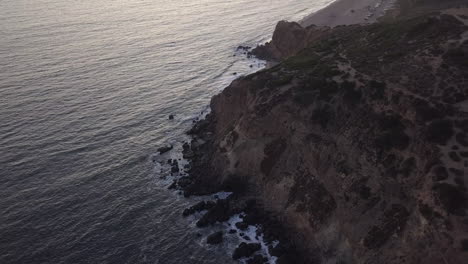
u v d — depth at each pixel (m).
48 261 51.59
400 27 68.69
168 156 72.88
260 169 60.88
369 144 51.31
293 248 52.09
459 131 46.47
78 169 68.69
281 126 60.88
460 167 43.19
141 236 55.84
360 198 49.03
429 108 49.50
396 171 47.59
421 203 42.75
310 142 57.00
